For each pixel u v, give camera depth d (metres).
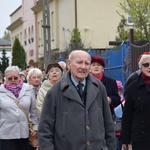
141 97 5.80
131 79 6.66
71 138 4.56
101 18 27.12
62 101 4.68
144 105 5.77
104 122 4.89
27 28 41.66
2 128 7.20
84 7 26.94
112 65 15.95
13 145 7.21
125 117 5.99
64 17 28.77
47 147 4.64
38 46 37.34
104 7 27.14
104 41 27.14
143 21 18.33
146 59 5.82
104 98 4.89
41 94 7.54
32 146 7.42
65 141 4.59
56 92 4.73
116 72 15.51
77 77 4.67
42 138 4.69
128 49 13.99
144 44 12.81
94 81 4.80
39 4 34.44
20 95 7.34
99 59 7.21
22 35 45.09
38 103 7.48
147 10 18.34
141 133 5.80
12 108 7.22
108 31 27.20
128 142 6.02
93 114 4.67
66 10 28.25
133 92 5.88
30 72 8.35
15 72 7.39
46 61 16.48
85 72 4.68
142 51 12.31
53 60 22.83
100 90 4.85
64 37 26.80
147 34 18.42
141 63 5.88
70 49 21.23
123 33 20.34
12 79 7.37
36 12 37.38
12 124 7.19
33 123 7.42
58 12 30.28
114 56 15.76
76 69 4.66
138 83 5.86
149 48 11.98
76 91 4.66
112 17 27.25
